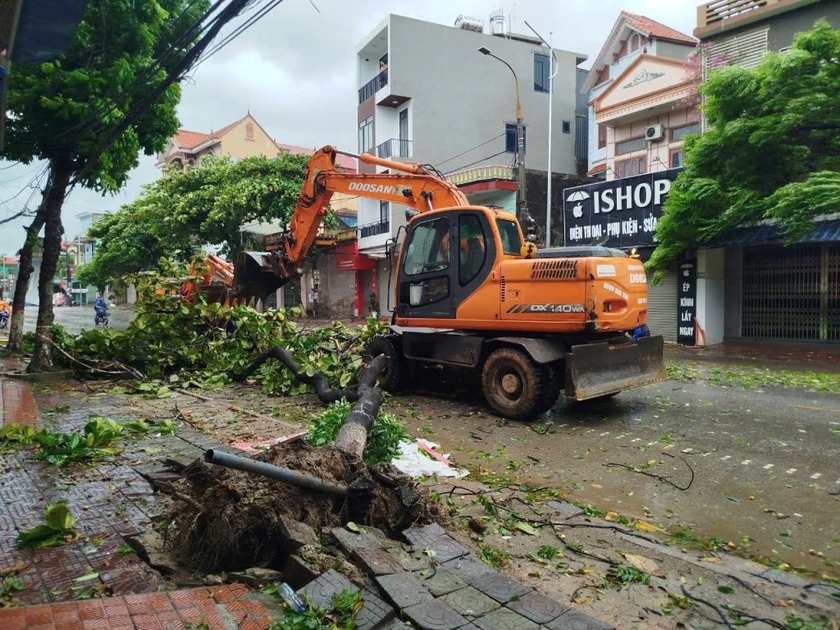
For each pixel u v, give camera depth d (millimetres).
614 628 2844
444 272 9227
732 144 14391
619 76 22781
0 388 9930
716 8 18156
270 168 29078
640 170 23109
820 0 15891
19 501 4523
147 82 11945
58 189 11703
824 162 13797
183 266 12469
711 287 17359
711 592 3480
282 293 40719
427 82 28766
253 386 10750
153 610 2945
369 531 3711
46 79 10430
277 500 3625
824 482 5598
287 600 3039
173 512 3871
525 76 30422
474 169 25688
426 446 6590
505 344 8484
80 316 40781
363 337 10961
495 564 3752
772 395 9656
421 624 2797
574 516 4742
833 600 3406
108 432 6109
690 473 5918
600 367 8094
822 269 15906
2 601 3066
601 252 8320
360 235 32406
